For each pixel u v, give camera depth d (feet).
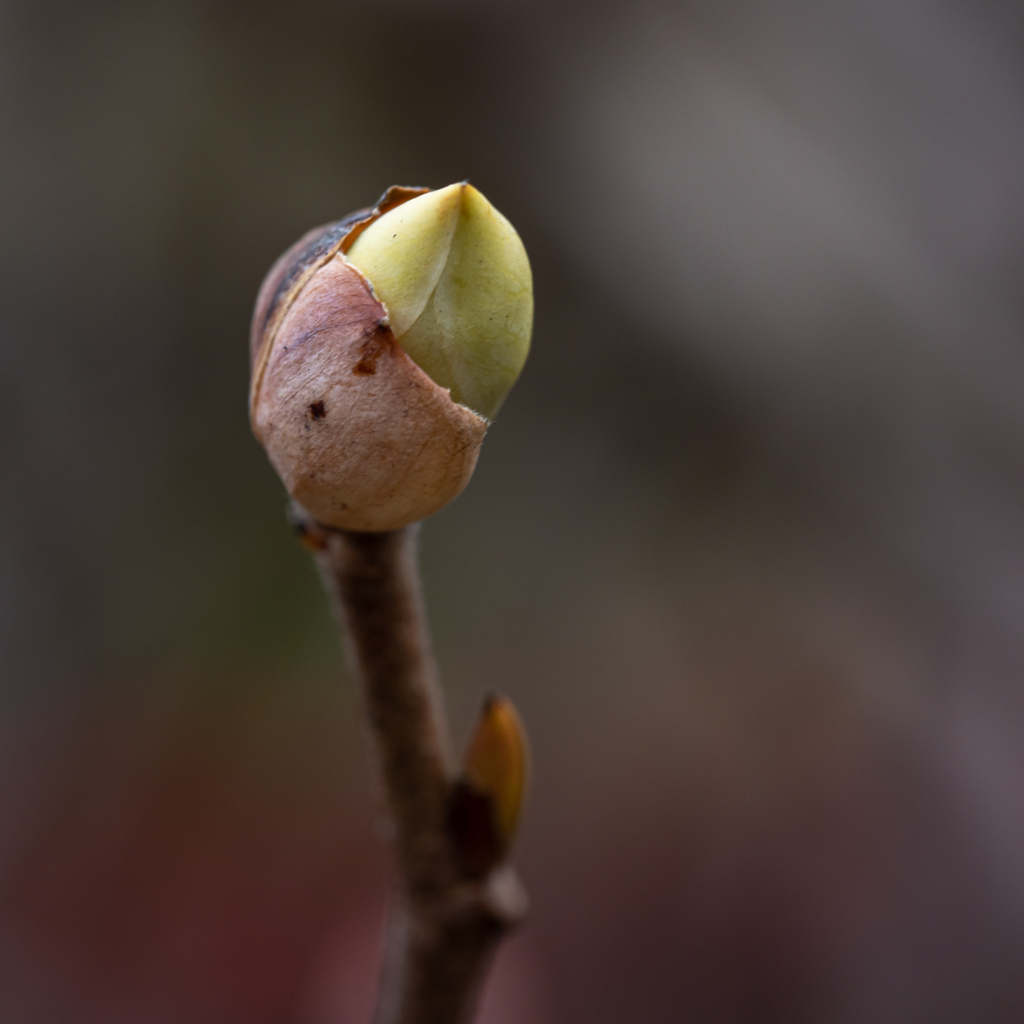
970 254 0.74
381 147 0.95
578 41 0.83
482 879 0.46
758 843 0.98
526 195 0.86
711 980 0.94
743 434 0.88
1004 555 0.76
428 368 0.43
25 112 1.02
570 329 0.91
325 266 0.43
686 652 1.05
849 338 0.77
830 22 0.75
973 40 0.73
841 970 0.89
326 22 0.94
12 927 0.97
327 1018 0.96
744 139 0.77
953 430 0.76
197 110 1.02
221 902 1.00
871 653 0.88
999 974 0.79
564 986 0.96
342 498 0.43
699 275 0.80
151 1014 0.94
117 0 1.00
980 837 0.80
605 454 0.99
